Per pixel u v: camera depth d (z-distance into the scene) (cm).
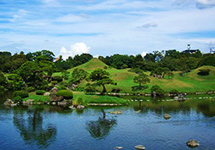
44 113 5869
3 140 3991
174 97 8612
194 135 4238
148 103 7338
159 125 4853
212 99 8144
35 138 4097
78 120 5256
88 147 3700
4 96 8438
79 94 7919
